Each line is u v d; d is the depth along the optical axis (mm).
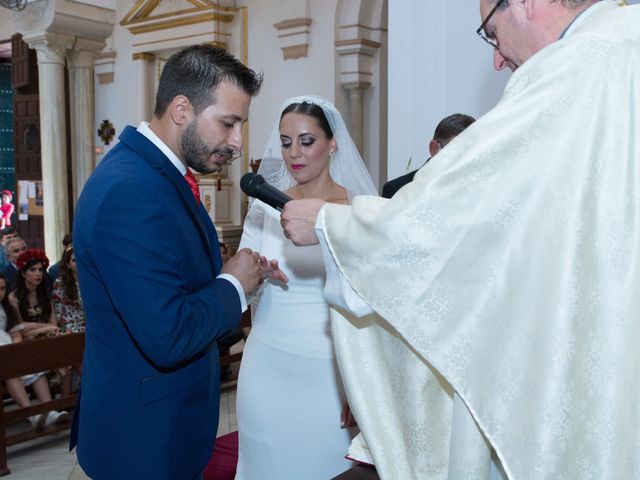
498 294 1179
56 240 11648
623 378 1127
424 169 1234
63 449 4301
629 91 1155
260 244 2449
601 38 1179
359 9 9555
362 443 1589
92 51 11977
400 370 1371
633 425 1128
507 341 1177
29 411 4121
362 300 1310
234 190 10898
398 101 3281
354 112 9914
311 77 10031
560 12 1279
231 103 1644
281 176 2500
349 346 1445
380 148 9984
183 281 1581
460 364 1197
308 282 2240
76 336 4188
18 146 12891
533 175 1160
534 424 1155
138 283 1466
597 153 1151
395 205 1212
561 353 1144
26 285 5031
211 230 1861
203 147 1665
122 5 11859
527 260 1166
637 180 1138
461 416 1232
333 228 1324
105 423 1632
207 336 1582
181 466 1676
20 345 3902
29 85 12516
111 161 1609
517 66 1383
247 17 10594
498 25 1338
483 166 1168
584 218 1146
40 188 12562
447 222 1185
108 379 1634
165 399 1641
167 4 11016
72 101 12141
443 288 1203
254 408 2273
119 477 1625
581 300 1146
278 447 2227
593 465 1133
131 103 12000
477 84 3055
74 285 5074
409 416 1364
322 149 2312
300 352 2209
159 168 1610
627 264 1132
